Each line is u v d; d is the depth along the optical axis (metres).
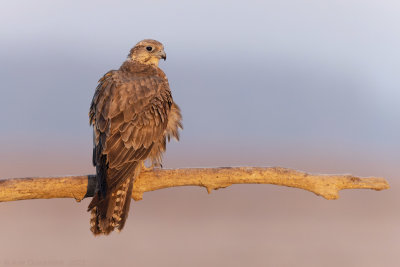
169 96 9.23
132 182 8.07
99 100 8.73
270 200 37.88
